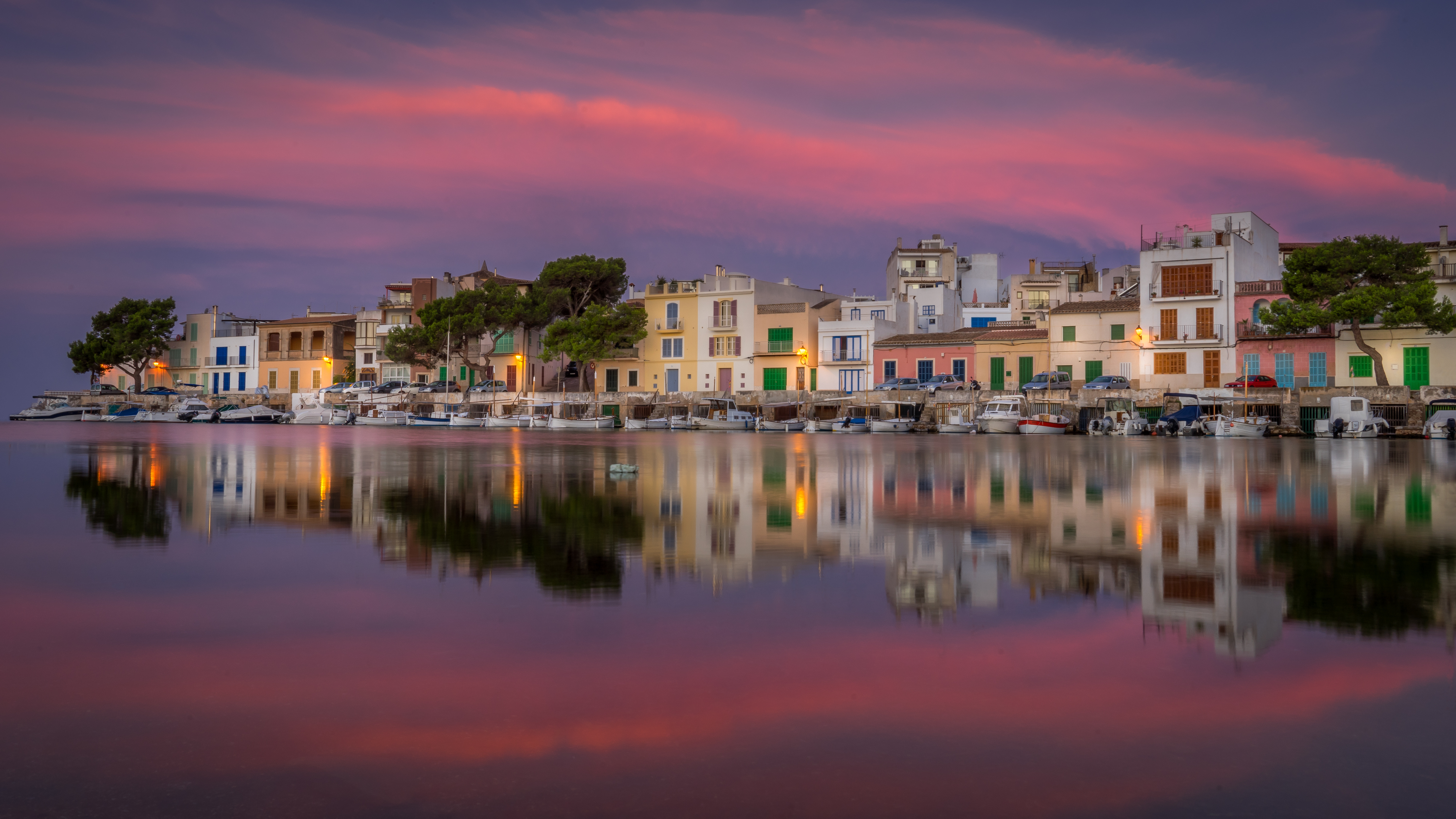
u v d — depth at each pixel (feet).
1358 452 134.41
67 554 37.55
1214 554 37.76
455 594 29.78
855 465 100.58
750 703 19.21
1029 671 21.25
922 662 22.02
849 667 21.61
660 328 326.44
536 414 309.22
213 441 165.99
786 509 55.42
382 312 384.68
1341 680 20.59
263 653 22.80
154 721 18.17
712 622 26.04
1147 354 246.88
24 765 16.14
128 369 422.00
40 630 25.03
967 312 365.81
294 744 17.10
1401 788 15.29
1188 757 16.51
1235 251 239.30
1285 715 18.44
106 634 24.62
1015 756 16.56
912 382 268.41
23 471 85.05
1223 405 219.20
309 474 81.46
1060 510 54.95
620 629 25.23
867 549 39.45
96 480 74.43
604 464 99.50
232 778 15.69
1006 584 31.55
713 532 44.62
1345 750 16.75
